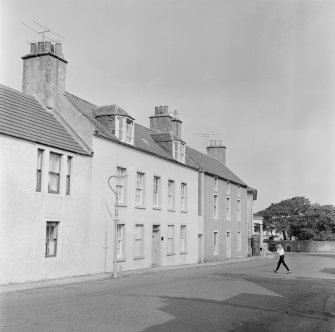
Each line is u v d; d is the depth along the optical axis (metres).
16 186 17.33
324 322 10.48
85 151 21.53
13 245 17.05
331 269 29.23
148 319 10.06
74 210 20.55
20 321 9.48
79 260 20.75
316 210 85.88
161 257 29.05
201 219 36.44
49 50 22.41
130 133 26.06
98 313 10.61
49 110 22.30
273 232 98.75
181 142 32.91
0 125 17.12
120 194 24.66
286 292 16.02
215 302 12.93
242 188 47.97
